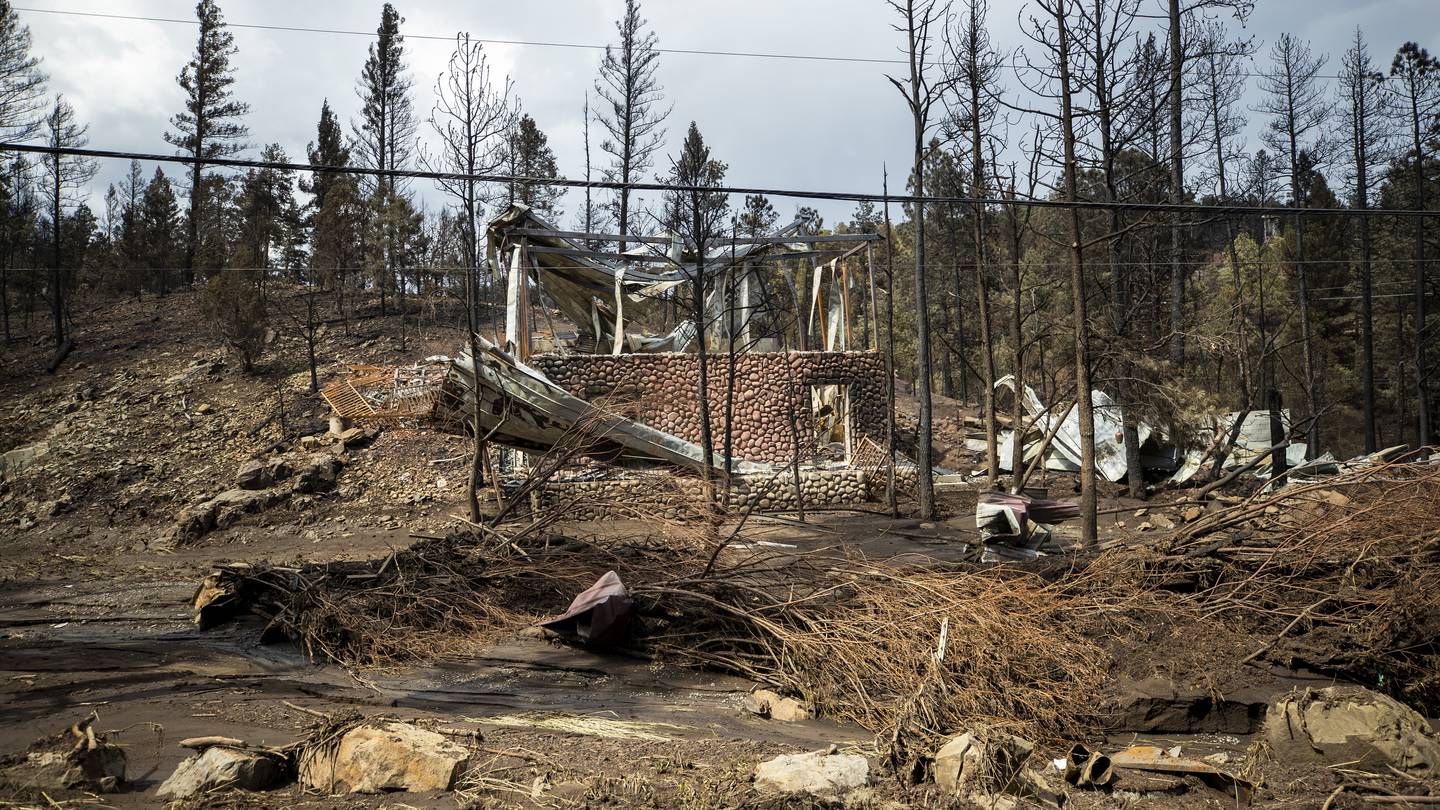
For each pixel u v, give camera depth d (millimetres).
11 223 48000
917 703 8094
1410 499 11750
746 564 13078
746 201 44094
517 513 22094
